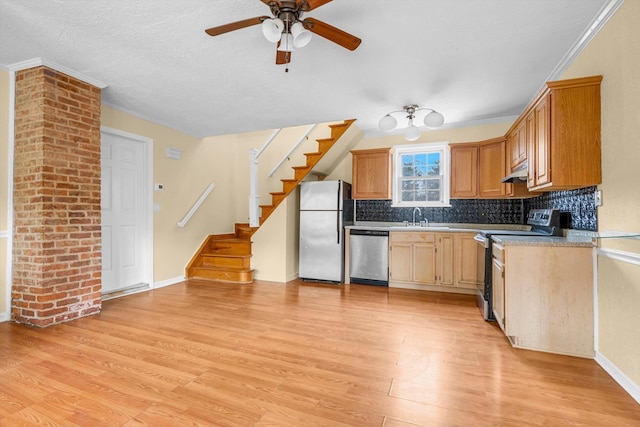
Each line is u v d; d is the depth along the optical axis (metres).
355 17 2.20
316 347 2.55
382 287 4.66
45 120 2.86
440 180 5.10
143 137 4.34
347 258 4.94
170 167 4.80
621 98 2.04
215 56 2.75
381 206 5.37
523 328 2.55
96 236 3.32
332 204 4.94
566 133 2.39
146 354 2.40
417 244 4.56
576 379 2.08
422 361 2.32
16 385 1.96
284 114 4.34
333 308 3.60
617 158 2.11
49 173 2.90
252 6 2.08
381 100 3.82
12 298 3.01
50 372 2.12
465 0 2.02
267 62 2.86
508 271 2.58
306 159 5.61
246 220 6.23
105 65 2.92
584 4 2.05
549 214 3.19
